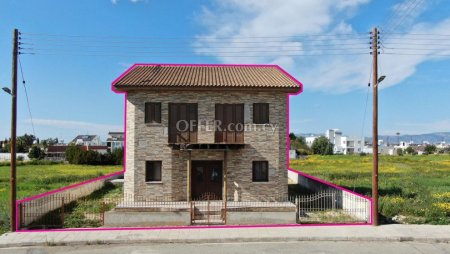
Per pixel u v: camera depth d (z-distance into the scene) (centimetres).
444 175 3609
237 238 1339
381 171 4047
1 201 1978
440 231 1430
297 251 1222
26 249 1254
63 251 1232
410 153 11056
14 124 1458
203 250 1234
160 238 1333
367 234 1384
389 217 1670
